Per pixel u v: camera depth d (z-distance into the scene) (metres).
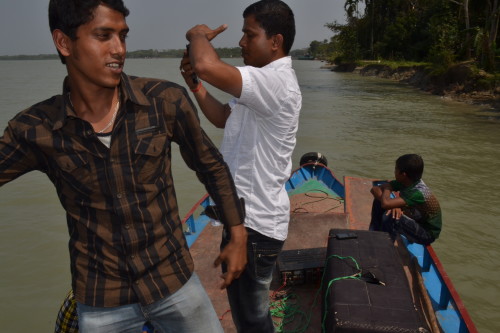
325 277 2.82
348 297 2.44
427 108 22.50
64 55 1.29
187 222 5.15
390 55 50.75
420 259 4.52
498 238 7.00
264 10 1.84
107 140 1.33
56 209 8.75
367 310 2.33
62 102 1.31
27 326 5.28
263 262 1.96
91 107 1.33
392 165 11.51
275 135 1.83
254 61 1.93
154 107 1.37
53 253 6.98
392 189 4.12
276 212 1.91
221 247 2.04
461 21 32.88
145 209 1.40
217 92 33.31
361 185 6.29
